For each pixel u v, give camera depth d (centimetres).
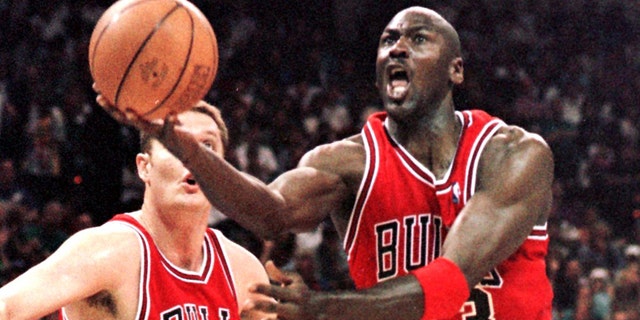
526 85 1335
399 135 318
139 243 299
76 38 1116
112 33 238
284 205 285
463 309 306
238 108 1027
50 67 1005
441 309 263
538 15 1517
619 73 1454
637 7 1568
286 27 1323
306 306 244
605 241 986
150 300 295
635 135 1296
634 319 792
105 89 241
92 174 836
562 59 1457
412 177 312
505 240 279
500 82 1329
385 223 312
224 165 245
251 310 244
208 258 313
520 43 1444
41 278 276
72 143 883
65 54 1038
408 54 310
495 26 1472
